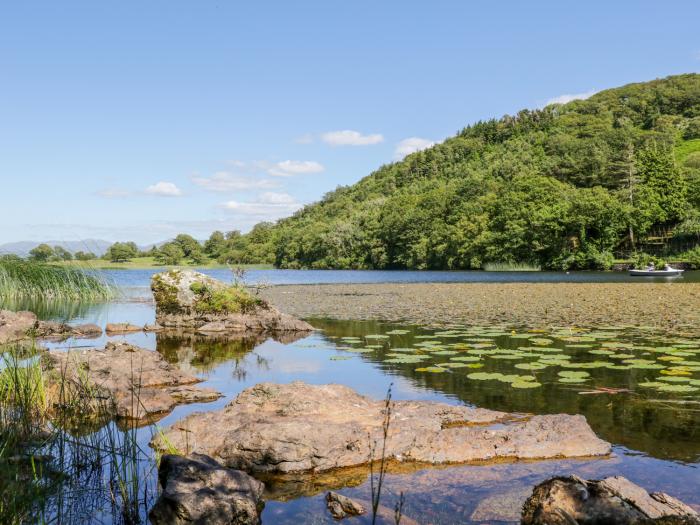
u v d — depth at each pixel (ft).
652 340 40.93
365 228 361.10
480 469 17.69
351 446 18.98
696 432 20.59
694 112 510.58
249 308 56.49
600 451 18.66
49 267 90.84
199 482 14.89
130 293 109.91
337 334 47.70
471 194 320.09
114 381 27.55
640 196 262.67
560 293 92.27
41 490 15.12
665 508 13.33
